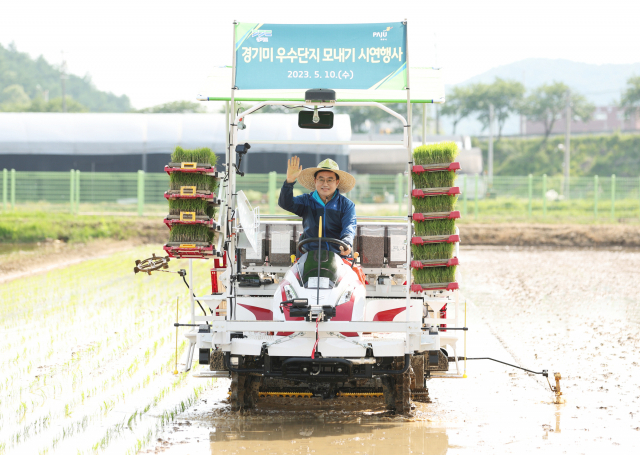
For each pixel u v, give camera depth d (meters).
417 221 9.27
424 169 9.16
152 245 41.09
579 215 54.22
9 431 8.84
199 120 52.97
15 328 15.84
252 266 11.05
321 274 9.34
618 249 42.22
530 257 36.47
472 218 52.59
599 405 10.20
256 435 8.75
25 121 52.03
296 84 9.45
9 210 48.72
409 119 9.36
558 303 20.45
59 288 22.88
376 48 9.44
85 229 41.91
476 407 10.13
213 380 11.56
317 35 9.48
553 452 8.16
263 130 43.28
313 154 49.78
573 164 122.38
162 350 13.62
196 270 28.45
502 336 15.38
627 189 58.81
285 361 8.86
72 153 51.81
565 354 13.57
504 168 124.62
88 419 9.35
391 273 11.02
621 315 18.28
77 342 14.29
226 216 9.69
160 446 8.30
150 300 20.25
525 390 11.11
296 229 11.05
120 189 51.66
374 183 56.75
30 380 11.34
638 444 8.45
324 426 9.16
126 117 52.81
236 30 9.48
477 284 24.98
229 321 8.91
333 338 8.98
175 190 9.50
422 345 9.12
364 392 10.20
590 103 152.50
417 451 8.18
